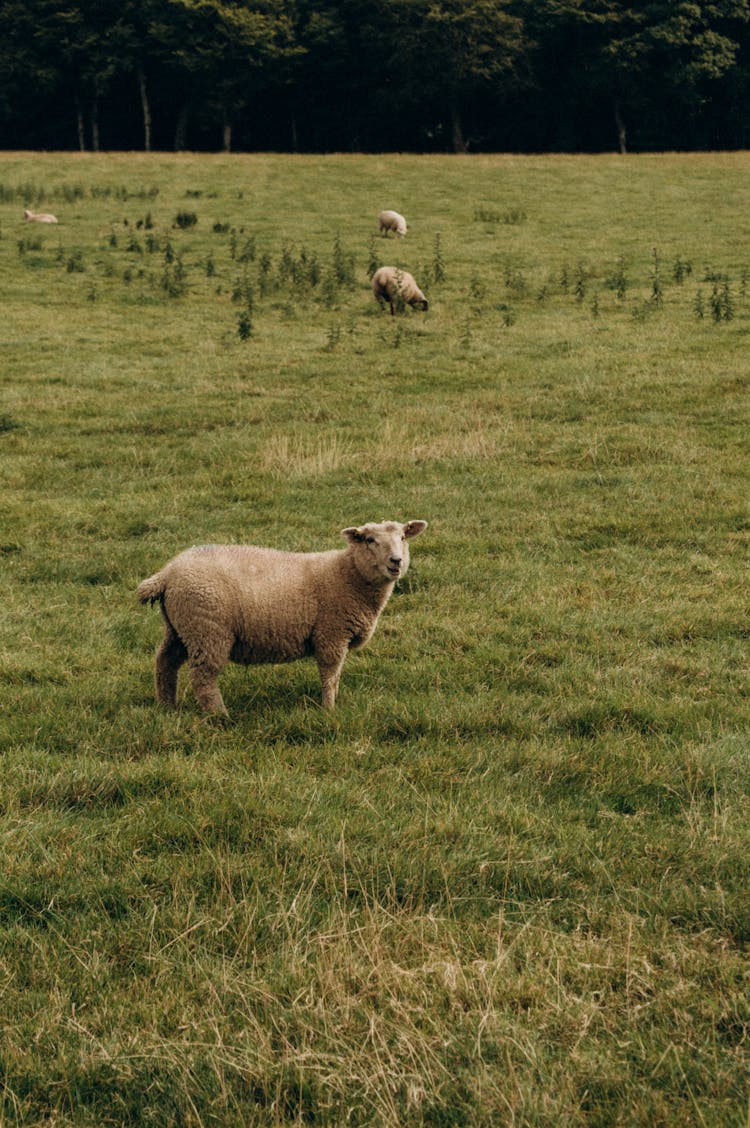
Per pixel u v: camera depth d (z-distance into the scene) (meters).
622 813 5.67
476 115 73.88
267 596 6.58
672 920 4.64
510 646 8.15
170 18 64.56
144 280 27.25
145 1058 3.78
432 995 4.06
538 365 18.91
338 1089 3.62
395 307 24.20
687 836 5.27
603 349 19.84
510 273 26.58
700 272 27.08
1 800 5.61
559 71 67.94
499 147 75.12
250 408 16.47
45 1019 3.96
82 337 21.72
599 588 9.41
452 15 60.88
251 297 25.12
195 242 31.64
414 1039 3.81
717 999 4.07
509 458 13.89
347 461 13.63
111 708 6.93
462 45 63.06
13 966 4.29
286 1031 3.90
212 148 77.25
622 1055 3.81
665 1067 3.73
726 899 4.71
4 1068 3.76
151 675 7.57
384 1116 3.47
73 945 4.43
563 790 5.88
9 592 9.45
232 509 11.88
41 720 6.66
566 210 36.50
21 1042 3.88
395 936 4.41
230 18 63.69
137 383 18.22
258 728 6.54
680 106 67.81
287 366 19.31
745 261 27.97
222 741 6.35
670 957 4.30
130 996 4.12
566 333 21.36
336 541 10.52
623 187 40.44
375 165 45.41
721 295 22.12
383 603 6.87
